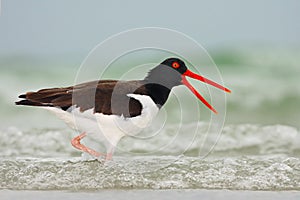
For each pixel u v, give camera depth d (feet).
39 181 34.68
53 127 51.01
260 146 45.14
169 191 33.19
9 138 46.62
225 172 36.14
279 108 63.57
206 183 34.45
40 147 44.34
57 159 39.40
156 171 36.22
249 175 35.65
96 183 34.35
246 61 81.87
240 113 61.77
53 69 79.77
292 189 33.55
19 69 79.41
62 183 34.35
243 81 73.97
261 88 70.85
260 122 57.16
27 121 55.11
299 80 74.49
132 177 35.09
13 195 32.42
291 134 48.47
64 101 36.27
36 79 76.18
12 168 36.78
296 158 39.60
